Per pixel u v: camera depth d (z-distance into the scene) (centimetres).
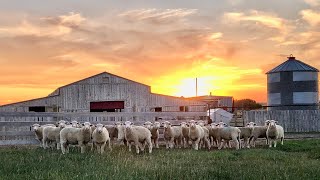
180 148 2411
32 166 1454
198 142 2403
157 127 2417
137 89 4919
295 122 4469
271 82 4956
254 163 1627
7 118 3500
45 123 2677
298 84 4775
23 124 2525
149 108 4912
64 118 3619
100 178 1202
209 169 1419
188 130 2439
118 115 2862
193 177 1257
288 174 1326
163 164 1558
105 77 4906
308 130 4450
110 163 1551
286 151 2256
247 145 2494
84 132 1967
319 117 4453
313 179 1266
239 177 1285
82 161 1586
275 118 4481
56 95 4812
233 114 5191
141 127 2117
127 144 2367
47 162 1559
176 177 1251
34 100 4759
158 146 2512
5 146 2375
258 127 2503
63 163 1539
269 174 1334
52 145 2316
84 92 4869
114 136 2469
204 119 3672
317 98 4859
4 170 1378
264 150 2150
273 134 2419
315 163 1648
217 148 2462
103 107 4888
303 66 4831
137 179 1220
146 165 1493
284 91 4831
